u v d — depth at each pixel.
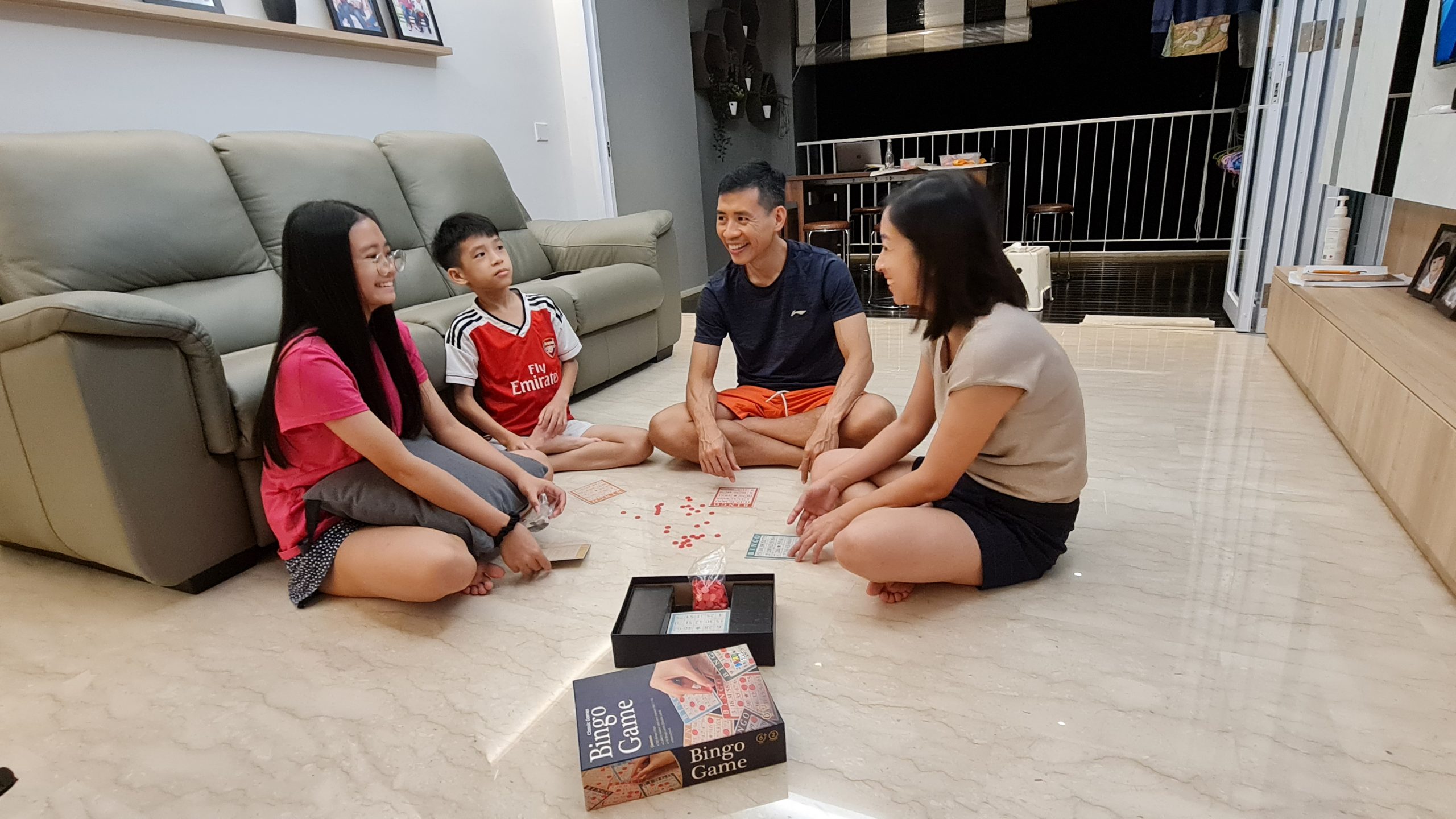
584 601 1.45
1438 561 1.37
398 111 3.20
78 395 1.34
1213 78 6.62
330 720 1.15
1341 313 2.13
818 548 1.43
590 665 1.26
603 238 3.26
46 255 1.80
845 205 7.14
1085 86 7.18
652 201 5.07
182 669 1.30
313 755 1.08
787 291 1.92
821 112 8.15
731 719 1.00
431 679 1.24
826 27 7.23
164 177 2.08
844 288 1.89
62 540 1.56
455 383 2.03
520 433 2.15
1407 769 0.96
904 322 3.90
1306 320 2.42
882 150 7.90
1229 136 5.50
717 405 2.04
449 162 3.03
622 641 1.20
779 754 1.01
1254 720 1.05
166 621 1.46
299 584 1.47
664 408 2.68
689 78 5.43
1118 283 5.05
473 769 1.04
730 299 1.97
